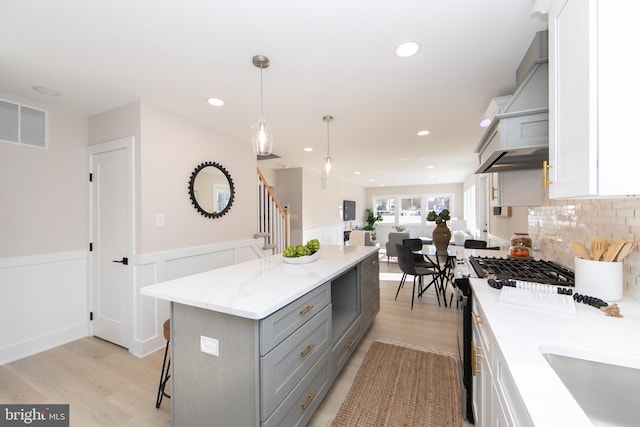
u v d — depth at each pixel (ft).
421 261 14.34
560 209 6.48
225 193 10.99
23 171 7.86
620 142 2.64
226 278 5.66
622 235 4.24
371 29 5.11
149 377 6.88
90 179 9.12
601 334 3.07
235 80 6.99
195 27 5.01
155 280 8.32
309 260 7.25
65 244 8.71
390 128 10.93
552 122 3.64
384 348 8.39
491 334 3.29
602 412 2.67
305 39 5.40
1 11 4.51
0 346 7.43
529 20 4.85
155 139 8.38
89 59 6.01
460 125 10.57
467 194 28.27
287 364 4.52
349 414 5.67
